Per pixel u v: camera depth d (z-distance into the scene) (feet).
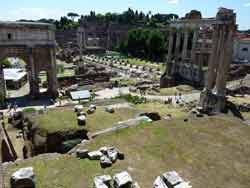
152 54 436.76
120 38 604.90
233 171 47.11
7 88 238.68
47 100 185.78
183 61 233.35
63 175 44.86
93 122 83.20
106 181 41.47
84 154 51.39
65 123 82.33
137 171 46.37
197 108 144.36
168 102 164.96
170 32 234.99
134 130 65.05
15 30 175.94
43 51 191.21
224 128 67.21
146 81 255.09
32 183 40.57
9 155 87.71
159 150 54.49
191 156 52.21
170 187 40.37
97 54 510.99
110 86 231.09
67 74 291.58
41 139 77.15
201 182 43.45
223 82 142.31
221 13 139.23
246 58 306.35
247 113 147.54
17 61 418.92
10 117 121.60
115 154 50.34
